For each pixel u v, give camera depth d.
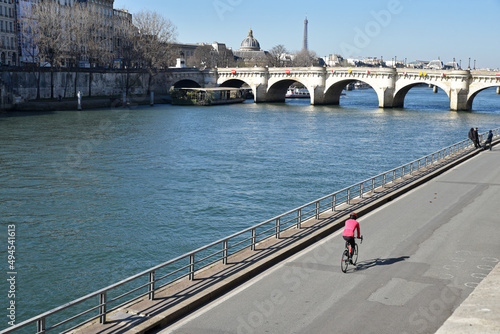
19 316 28.98
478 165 52.25
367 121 133.00
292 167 71.31
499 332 17.61
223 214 49.06
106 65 196.12
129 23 175.88
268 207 51.69
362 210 33.00
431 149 88.38
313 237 27.52
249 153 81.81
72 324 28.08
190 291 20.67
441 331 17.89
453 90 163.50
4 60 158.75
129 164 71.00
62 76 151.38
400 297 20.70
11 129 100.75
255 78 198.75
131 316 18.61
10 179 60.72
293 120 133.75
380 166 72.94
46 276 34.38
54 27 142.75
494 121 134.12
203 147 86.50
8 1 159.25
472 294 20.77
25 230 43.50
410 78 171.88
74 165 69.12
